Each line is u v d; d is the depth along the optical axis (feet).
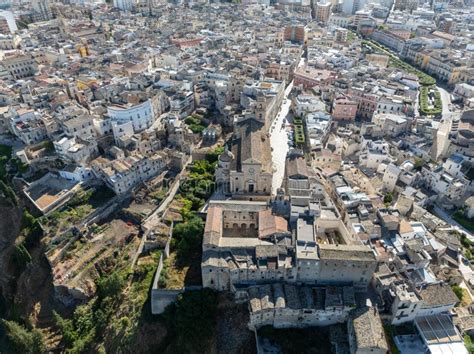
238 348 355.15
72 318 439.63
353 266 354.54
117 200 531.91
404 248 393.29
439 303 337.72
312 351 343.87
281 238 382.83
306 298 353.10
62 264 469.98
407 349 328.70
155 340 384.27
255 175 483.92
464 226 485.97
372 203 467.93
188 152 602.44
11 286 521.65
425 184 542.16
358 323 328.49
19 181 566.77
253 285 366.02
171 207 502.79
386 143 581.53
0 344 477.36
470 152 549.54
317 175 497.46
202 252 406.82
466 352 319.27
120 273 447.42
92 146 586.04
